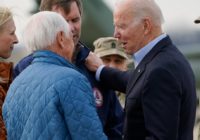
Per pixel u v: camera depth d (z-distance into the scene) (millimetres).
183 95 6859
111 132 7836
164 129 6648
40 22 6680
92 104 6551
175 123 6680
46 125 6438
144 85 6785
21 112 6648
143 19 7059
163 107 6672
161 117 6660
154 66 6812
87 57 7887
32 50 6754
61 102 6426
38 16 6723
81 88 6477
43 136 6438
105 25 16703
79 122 6414
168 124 6652
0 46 7492
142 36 7082
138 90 6863
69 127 6430
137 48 7109
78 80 6492
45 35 6664
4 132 7441
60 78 6488
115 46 8883
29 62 7469
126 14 7082
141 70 6945
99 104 7773
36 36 6680
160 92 6703
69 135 6469
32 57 7203
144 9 7055
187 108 6922
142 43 7086
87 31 16516
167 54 6910
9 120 6801
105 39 8930
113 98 7898
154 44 7055
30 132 6512
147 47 7070
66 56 6773
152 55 6984
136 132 6926
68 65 6738
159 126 6652
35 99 6527
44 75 6578
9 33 7504
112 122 7863
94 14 16625
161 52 6957
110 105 7863
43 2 7656
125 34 7105
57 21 6699
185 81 6859
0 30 7469
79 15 7594
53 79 6500
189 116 6969
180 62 6887
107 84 7840
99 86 7852
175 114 6688
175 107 6691
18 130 6688
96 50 8992
